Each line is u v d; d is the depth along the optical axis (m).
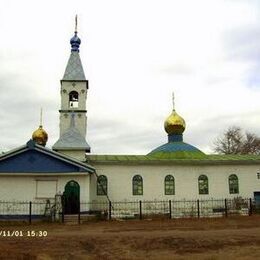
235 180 36.44
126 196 34.31
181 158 37.41
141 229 20.69
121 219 27.41
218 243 15.08
